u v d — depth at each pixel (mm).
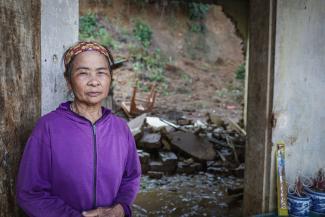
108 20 18984
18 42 1896
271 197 3402
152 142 6422
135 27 19156
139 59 17406
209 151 6551
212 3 8203
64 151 1631
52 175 1647
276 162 3357
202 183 5711
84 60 1658
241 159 6734
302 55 3367
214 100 15109
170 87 16219
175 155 6352
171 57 19172
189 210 4578
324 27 3434
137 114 9875
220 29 22344
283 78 3312
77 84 1666
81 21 18031
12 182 1899
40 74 2133
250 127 3607
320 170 3592
